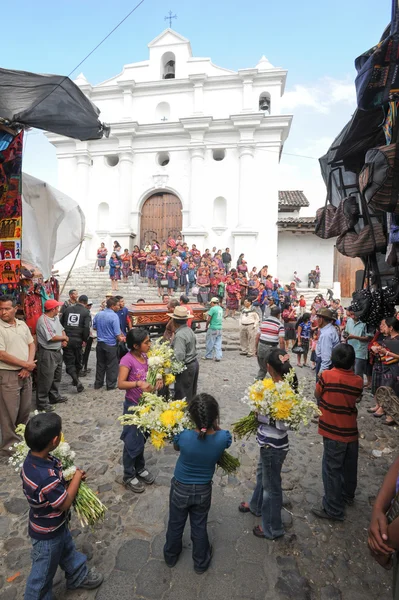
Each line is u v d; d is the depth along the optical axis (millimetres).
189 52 20016
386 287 4289
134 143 19562
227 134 18781
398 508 1395
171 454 4316
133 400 3520
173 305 7305
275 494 2865
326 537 2963
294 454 4367
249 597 2410
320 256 20125
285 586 2492
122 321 7645
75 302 6957
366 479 3857
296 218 19609
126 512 3244
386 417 5289
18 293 5559
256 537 2945
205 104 19406
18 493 3498
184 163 19234
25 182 6234
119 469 3941
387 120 2877
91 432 4844
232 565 2662
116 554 2762
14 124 4594
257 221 18391
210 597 2404
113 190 19656
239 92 19062
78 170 19500
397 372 4723
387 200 2674
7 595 2391
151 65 20047
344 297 20094
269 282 14242
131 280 17156
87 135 5184
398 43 2479
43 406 5582
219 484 3711
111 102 20172
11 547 2818
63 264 19125
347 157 4184
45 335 5406
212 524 3100
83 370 7605
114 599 2383
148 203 19891
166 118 19906
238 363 8891
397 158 2557
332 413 3098
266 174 18422
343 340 7145
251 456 4305
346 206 4055
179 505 2480
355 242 3969
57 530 2115
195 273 15523
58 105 4504
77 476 2176
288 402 2648
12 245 4910
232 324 12711
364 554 2797
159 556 2748
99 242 19562
